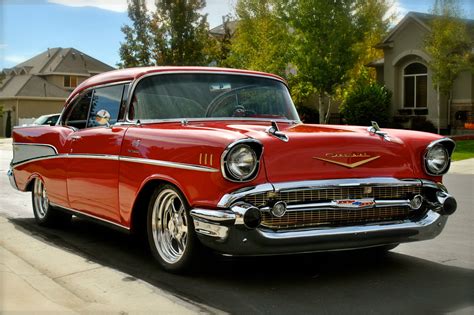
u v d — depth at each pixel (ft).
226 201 13.62
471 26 82.02
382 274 15.84
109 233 21.67
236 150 13.67
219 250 14.02
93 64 189.67
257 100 18.72
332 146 14.61
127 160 16.65
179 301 13.52
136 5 94.94
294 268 16.39
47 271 16.24
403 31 86.53
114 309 12.91
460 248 19.15
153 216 16.19
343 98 92.32
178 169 14.80
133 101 17.84
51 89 172.35
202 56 97.04
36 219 23.09
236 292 14.19
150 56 96.12
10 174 24.76
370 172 14.96
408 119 86.63
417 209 15.67
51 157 21.02
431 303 13.38
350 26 76.59
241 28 99.91
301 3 76.95
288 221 14.05
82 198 19.20
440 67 77.10
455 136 78.48
